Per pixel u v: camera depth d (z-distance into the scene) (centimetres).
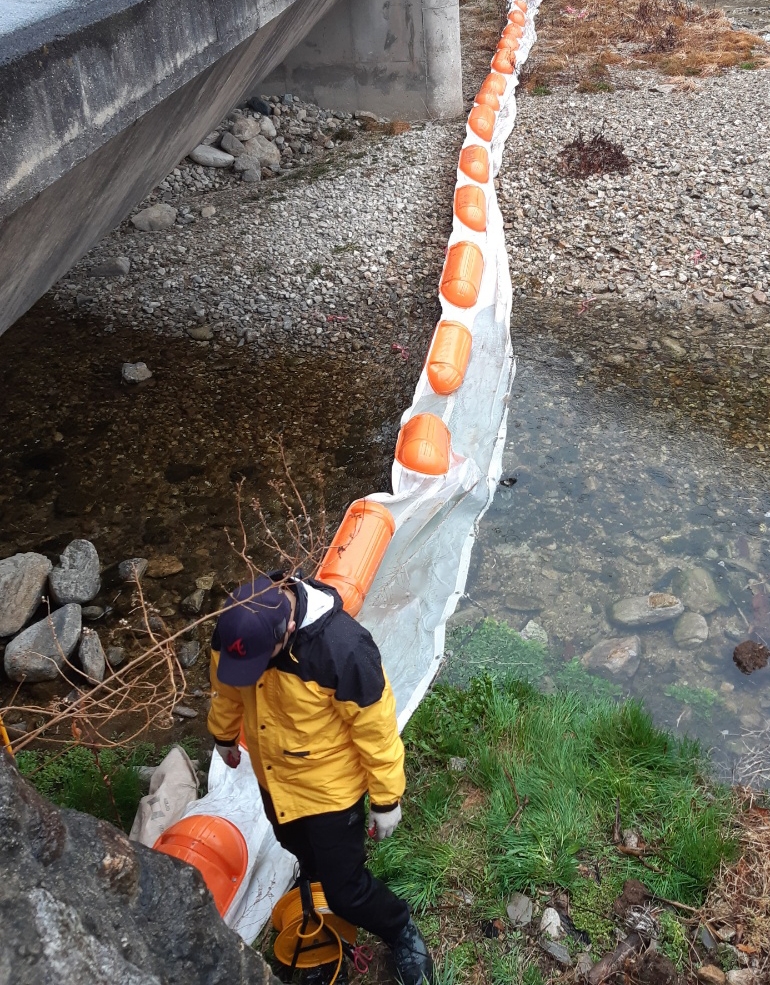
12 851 156
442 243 805
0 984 139
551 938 289
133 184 507
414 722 365
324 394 625
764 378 615
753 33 1307
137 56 376
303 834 241
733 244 758
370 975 280
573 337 677
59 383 639
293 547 491
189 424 597
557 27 1386
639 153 902
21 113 300
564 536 492
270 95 1075
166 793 329
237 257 784
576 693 391
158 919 189
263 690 225
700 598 445
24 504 532
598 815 329
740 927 289
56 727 389
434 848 313
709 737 373
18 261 376
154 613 455
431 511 472
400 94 1063
